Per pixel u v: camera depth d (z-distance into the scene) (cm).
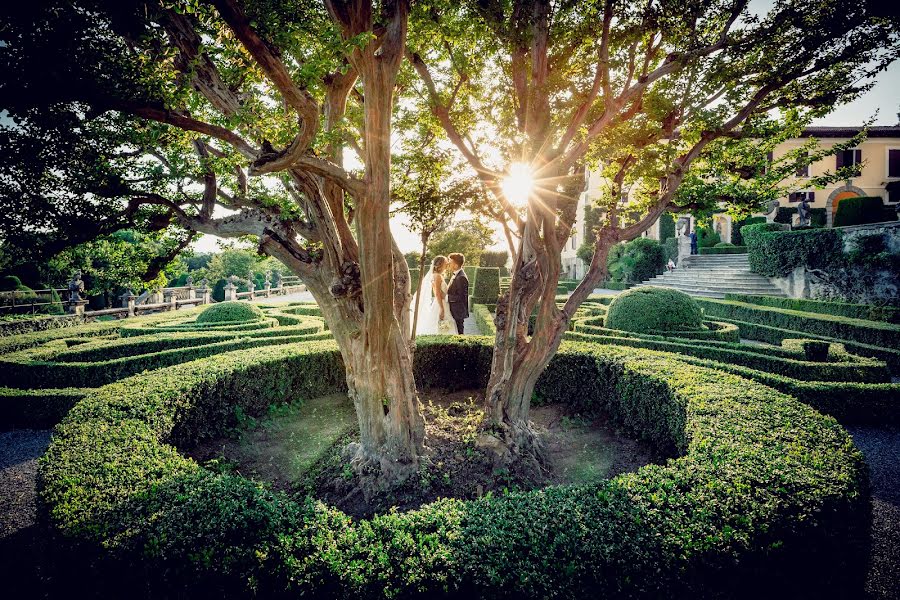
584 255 3253
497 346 509
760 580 229
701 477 288
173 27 332
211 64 385
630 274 2870
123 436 378
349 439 559
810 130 2620
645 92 517
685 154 555
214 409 579
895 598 330
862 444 591
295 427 634
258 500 281
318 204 436
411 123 602
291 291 3812
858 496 275
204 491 288
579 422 631
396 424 448
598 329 1002
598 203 538
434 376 773
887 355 909
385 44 357
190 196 543
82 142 409
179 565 226
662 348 859
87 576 232
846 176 577
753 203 577
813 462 306
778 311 1395
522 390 503
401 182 557
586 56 484
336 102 396
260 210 469
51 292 2028
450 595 212
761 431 363
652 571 218
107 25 327
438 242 2788
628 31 421
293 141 317
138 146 484
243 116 339
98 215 445
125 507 268
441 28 449
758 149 602
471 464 474
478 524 254
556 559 223
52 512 265
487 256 3512
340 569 222
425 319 1447
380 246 395
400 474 440
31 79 293
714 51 466
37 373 768
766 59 455
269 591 221
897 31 417
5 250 426
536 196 462
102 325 1214
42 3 283
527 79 484
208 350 859
